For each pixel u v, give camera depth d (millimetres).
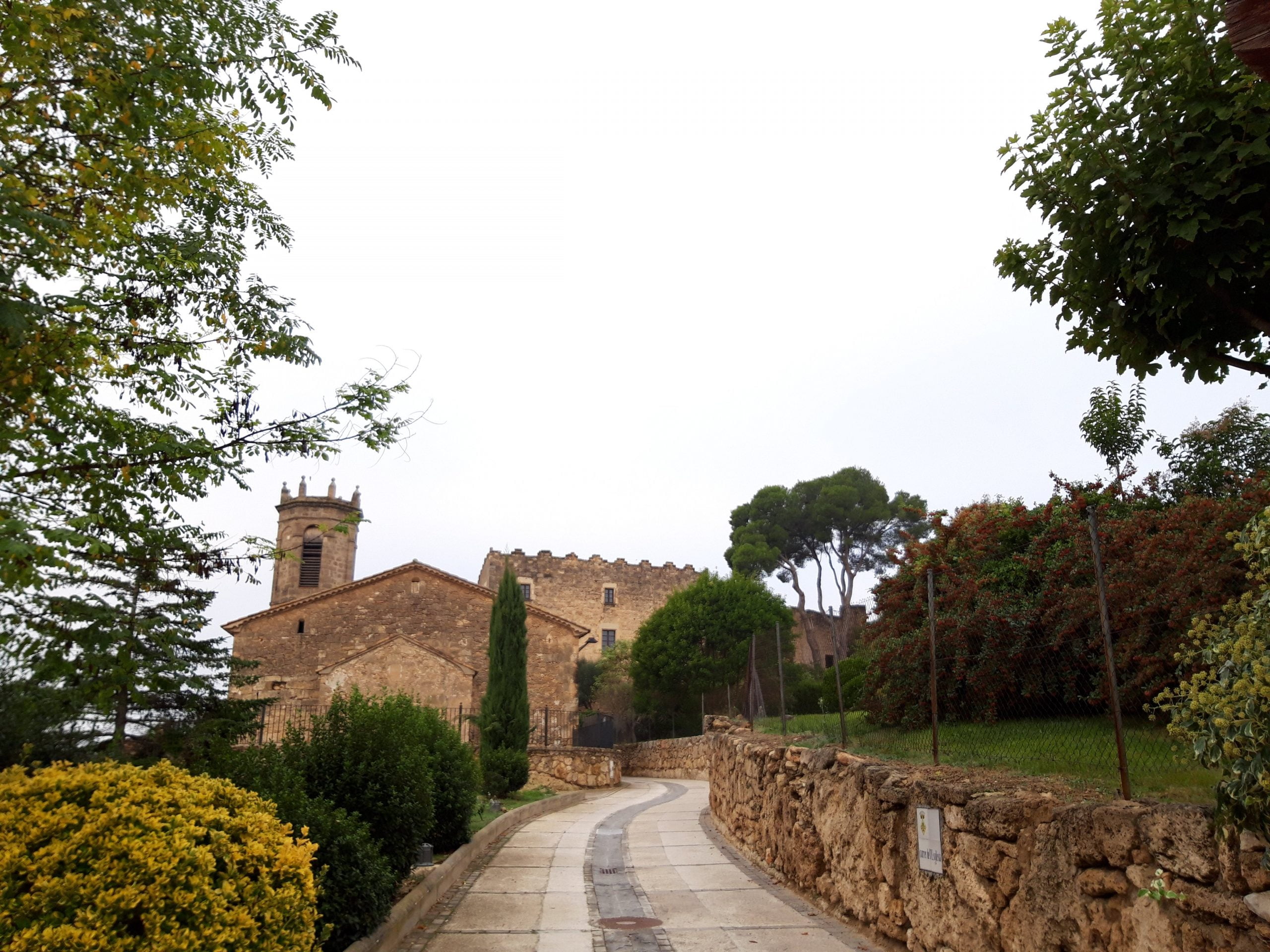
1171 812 4430
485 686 37594
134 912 4156
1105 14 5414
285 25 6586
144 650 7711
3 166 5266
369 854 7262
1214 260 4777
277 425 6516
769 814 11680
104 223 5582
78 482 5672
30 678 6555
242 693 35719
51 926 3920
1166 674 8516
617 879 11188
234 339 6859
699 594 44188
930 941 6840
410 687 35594
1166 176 4906
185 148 6012
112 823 4441
